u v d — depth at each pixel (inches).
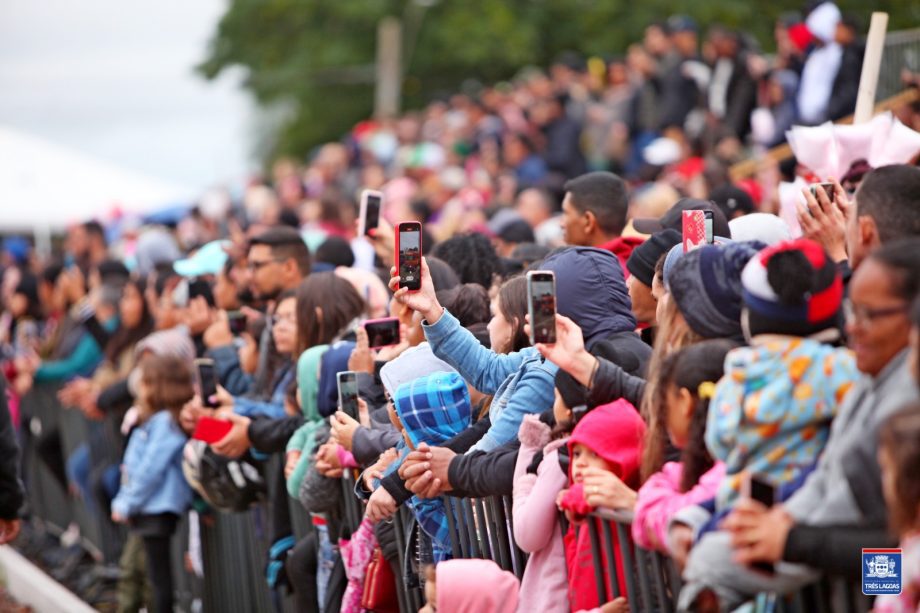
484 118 1688.0
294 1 3056.1
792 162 876.6
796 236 525.0
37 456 1127.0
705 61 1226.6
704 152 1144.8
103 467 869.2
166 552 727.1
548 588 398.6
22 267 1261.1
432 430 453.4
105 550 901.8
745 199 649.6
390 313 595.5
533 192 997.8
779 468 307.9
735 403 309.4
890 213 366.9
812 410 305.3
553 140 1429.6
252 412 617.6
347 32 3002.0
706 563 302.0
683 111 1229.1
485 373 449.7
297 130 3036.4
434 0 2807.6
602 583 371.9
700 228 420.2
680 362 338.6
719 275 351.3
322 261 760.3
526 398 427.2
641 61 1321.4
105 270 984.9
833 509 285.3
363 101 3014.3
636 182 1176.8
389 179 1710.1
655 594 353.7
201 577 730.2
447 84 2802.7
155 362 709.3
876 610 278.5
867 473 279.9
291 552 588.4
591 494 361.7
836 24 954.7
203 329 751.7
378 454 482.9
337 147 1927.9
